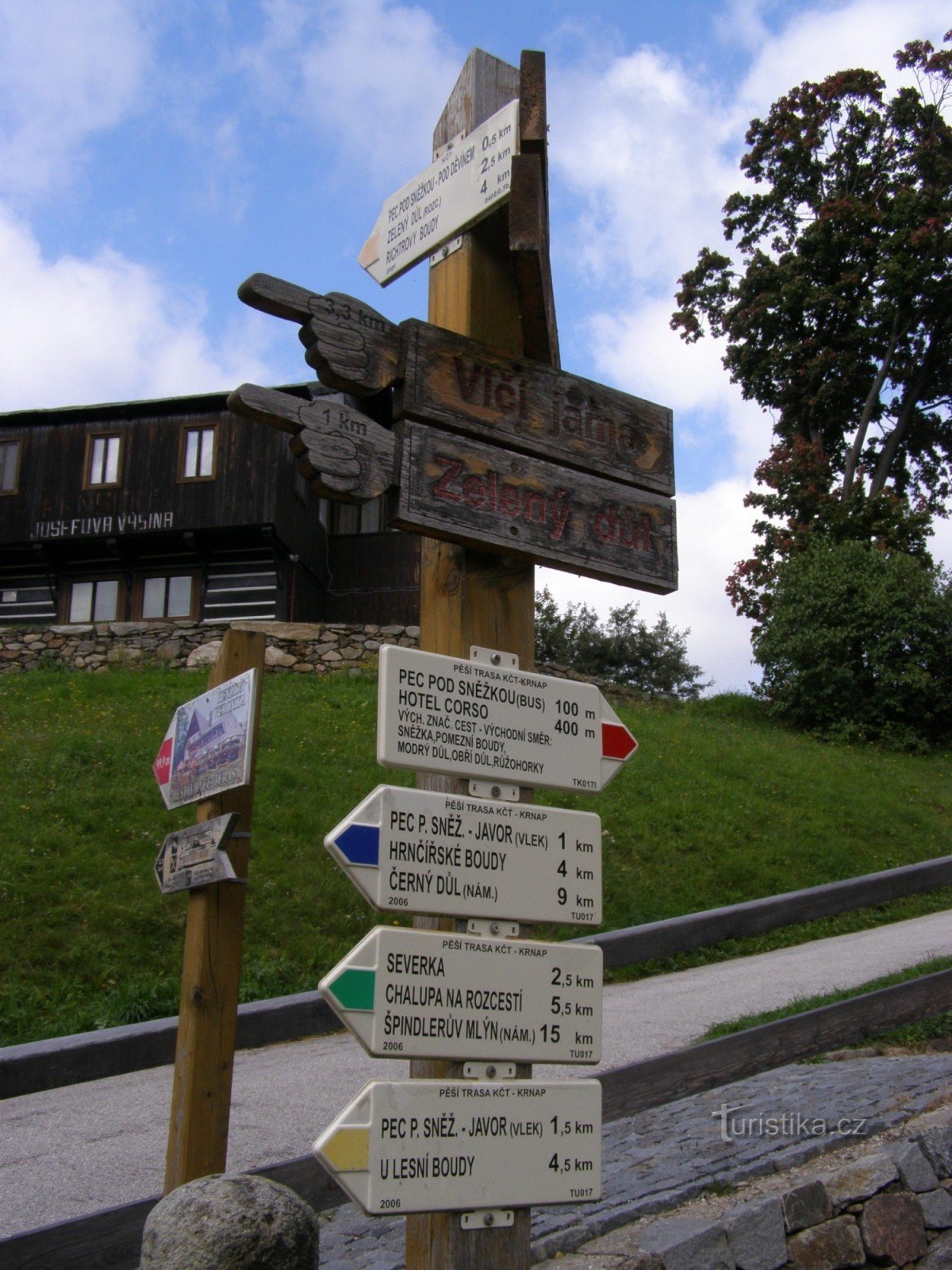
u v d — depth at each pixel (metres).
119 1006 8.12
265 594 22.59
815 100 30.48
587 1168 2.88
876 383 29.75
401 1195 2.58
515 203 3.50
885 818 16.97
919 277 28.27
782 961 10.04
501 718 3.07
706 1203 3.97
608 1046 6.97
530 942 2.94
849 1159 4.26
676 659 40.53
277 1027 5.00
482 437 3.42
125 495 22.64
